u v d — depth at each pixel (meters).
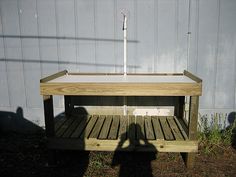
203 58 3.80
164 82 2.97
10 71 4.05
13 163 3.26
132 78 3.40
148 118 3.77
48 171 3.08
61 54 3.93
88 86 2.92
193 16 3.71
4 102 4.14
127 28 3.78
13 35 3.94
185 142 2.99
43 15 3.84
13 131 4.20
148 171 3.06
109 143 3.05
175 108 3.97
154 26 3.76
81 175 2.99
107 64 3.89
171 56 3.82
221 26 3.72
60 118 3.88
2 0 3.86
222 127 3.96
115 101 4.01
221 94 3.89
